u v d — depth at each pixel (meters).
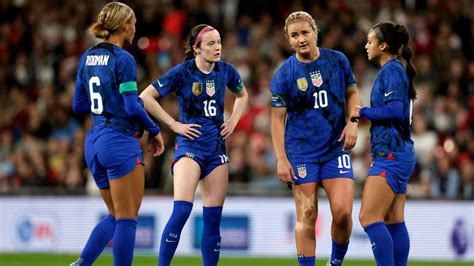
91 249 27.91
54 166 54.47
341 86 29.33
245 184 50.88
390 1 64.31
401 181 28.39
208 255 30.09
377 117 28.09
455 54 60.31
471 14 63.94
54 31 66.19
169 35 62.88
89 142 27.66
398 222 29.14
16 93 62.12
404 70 28.52
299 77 29.03
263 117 55.81
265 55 61.66
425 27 62.66
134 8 64.06
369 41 29.09
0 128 59.91
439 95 57.81
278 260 44.44
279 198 47.19
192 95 30.05
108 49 27.41
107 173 27.44
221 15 66.38
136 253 47.28
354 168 51.06
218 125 30.28
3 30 66.81
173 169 30.17
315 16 63.34
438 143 53.00
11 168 54.16
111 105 27.27
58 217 48.50
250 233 47.22
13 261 42.59
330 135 29.09
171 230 29.31
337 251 29.61
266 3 65.19
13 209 48.91
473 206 46.38
